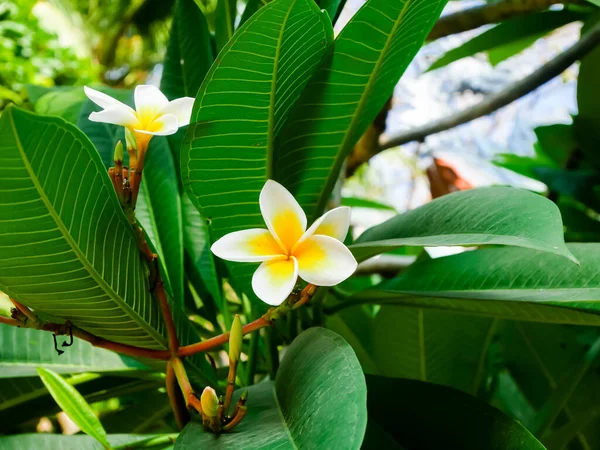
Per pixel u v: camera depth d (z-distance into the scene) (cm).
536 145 98
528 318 40
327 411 24
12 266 28
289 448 24
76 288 30
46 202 26
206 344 33
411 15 33
